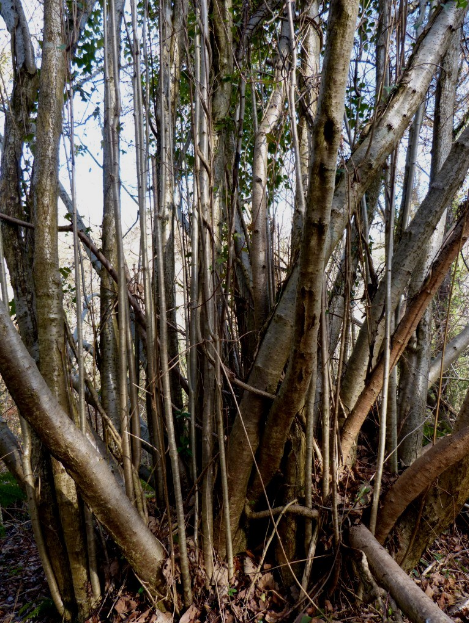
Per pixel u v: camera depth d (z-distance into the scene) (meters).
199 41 2.07
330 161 1.38
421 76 1.97
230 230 2.19
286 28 2.53
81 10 2.37
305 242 1.53
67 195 3.14
